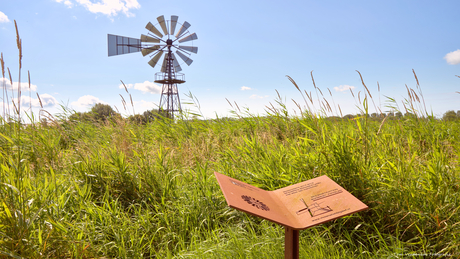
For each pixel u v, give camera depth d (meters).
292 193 2.03
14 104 2.63
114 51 30.00
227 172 3.80
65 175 3.83
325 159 3.20
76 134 6.39
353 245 2.49
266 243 2.37
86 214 2.92
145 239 2.71
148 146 5.22
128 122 6.41
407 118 5.13
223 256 2.26
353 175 2.86
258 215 1.51
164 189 3.42
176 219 2.97
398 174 2.77
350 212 1.62
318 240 2.46
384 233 2.58
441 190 2.52
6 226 2.19
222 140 5.83
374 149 3.43
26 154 4.40
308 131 5.25
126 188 3.46
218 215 3.09
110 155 3.97
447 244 2.22
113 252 2.51
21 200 2.44
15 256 1.95
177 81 30.75
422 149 4.04
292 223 1.63
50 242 2.32
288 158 3.78
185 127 6.82
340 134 3.52
